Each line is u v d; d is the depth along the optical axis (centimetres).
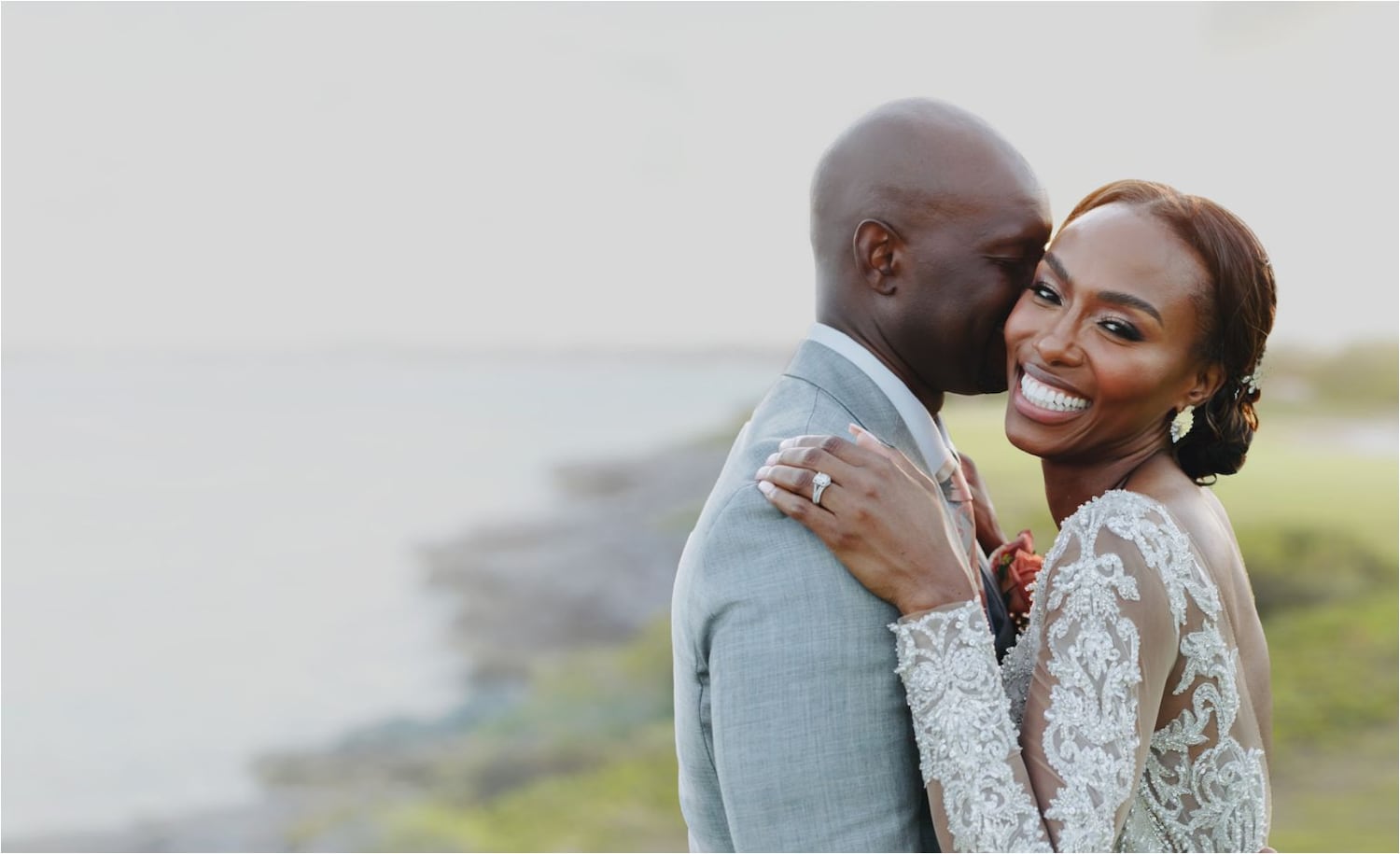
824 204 210
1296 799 671
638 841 925
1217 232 195
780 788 178
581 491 3027
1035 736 185
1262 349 203
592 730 1216
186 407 5128
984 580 232
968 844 177
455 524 2719
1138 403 198
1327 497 1123
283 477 3569
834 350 209
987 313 204
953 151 202
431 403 5469
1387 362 1838
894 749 185
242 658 1775
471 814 1038
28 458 3800
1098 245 195
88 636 1958
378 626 1897
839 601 182
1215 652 193
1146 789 198
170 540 2702
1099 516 193
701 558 191
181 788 1227
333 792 1155
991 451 1233
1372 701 774
